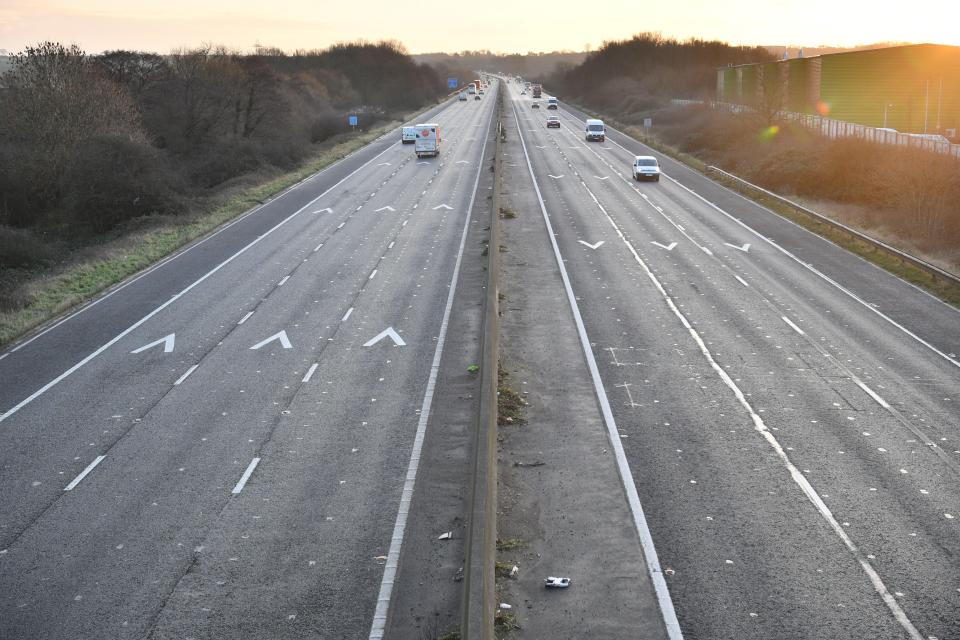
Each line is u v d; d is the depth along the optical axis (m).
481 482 13.84
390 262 35.69
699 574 12.87
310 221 46.28
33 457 17.58
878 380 21.45
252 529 14.56
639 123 110.94
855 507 14.92
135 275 34.84
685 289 30.77
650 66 172.38
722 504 15.06
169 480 16.44
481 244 38.78
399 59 190.38
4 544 14.14
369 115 120.12
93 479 16.53
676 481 15.95
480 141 89.38
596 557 13.37
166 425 19.17
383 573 13.20
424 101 165.62
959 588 12.43
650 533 14.08
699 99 126.62
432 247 38.47
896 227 43.38
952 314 27.91
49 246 43.88
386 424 19.02
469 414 19.41
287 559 13.62
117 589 12.83
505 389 20.47
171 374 22.64
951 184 45.06
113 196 50.81
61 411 20.14
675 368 22.31
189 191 57.25
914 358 23.25
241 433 18.66
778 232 42.53
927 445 17.52
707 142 80.31
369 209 49.53
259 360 23.62
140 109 79.25
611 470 16.42
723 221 45.59
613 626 11.62
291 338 25.58
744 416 19.08
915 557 13.29
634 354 23.45
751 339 24.88
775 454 17.11
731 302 29.05
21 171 53.50
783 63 92.62
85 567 13.43
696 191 56.75
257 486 16.16
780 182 58.38
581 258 35.94
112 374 22.75
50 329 27.39
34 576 13.18
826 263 35.50
